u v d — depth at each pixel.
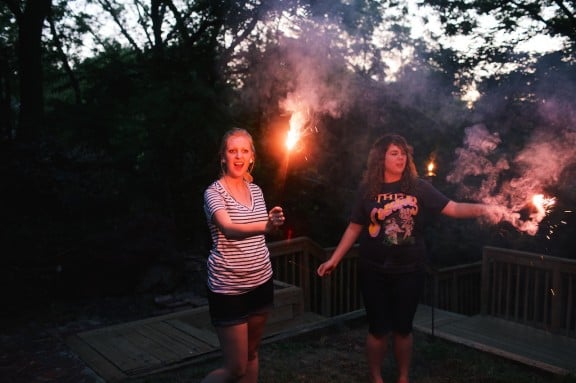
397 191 3.25
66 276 6.93
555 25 8.95
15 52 12.23
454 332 6.04
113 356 4.38
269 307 2.87
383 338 3.41
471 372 4.07
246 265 2.71
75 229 8.01
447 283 8.73
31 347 4.76
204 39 9.89
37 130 9.80
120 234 7.78
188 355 4.35
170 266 7.46
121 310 6.37
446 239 9.70
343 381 3.89
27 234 7.53
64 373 4.11
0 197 8.49
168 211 8.98
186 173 9.19
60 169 9.34
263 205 2.95
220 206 2.67
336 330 5.13
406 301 3.24
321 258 6.75
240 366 2.73
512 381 3.88
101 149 9.48
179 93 8.29
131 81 9.41
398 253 3.21
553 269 5.94
